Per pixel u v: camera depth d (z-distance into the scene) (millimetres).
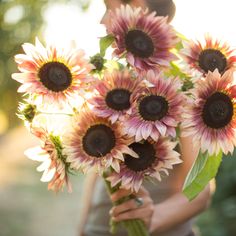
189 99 972
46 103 972
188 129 980
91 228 1473
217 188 2875
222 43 1018
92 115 978
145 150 1001
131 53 986
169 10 1192
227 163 2873
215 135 986
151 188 1294
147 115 968
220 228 2717
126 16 993
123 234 1385
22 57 977
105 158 978
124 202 1122
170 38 1005
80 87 973
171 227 1275
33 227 4672
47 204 5512
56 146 986
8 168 7754
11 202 5555
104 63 994
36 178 7047
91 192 1506
